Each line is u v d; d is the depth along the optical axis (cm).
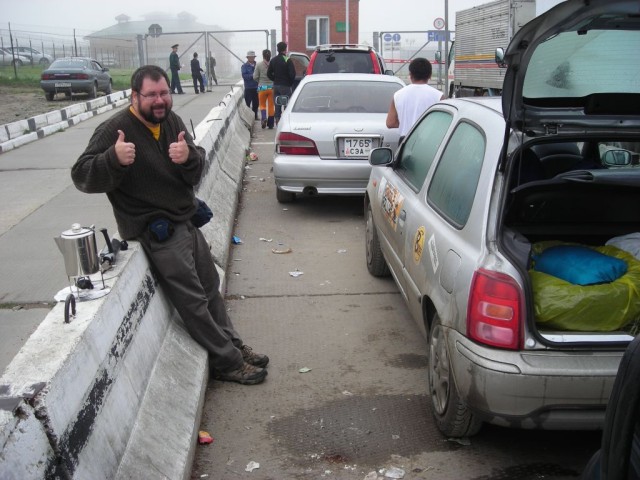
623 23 294
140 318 339
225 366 414
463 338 309
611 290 306
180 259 379
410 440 356
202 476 326
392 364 444
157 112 346
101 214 738
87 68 2425
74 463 222
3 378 216
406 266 432
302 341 480
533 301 296
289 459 340
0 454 181
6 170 1020
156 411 314
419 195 433
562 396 287
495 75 1712
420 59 699
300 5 3328
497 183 322
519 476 325
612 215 395
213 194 728
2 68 4275
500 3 1656
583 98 334
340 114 809
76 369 239
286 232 762
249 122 1656
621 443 170
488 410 297
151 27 2995
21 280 546
